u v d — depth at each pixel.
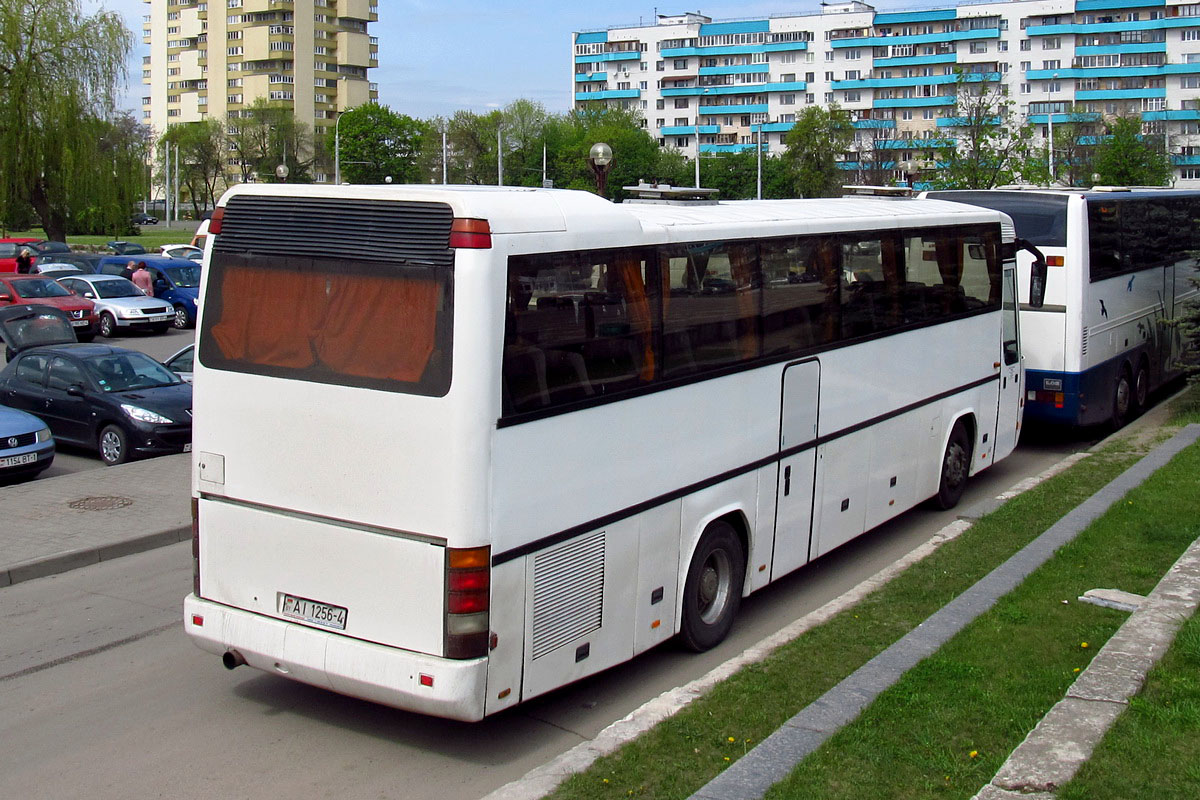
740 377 7.76
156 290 35.09
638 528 6.86
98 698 7.18
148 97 165.38
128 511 11.73
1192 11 102.25
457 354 5.64
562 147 102.81
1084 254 13.87
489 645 5.78
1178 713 5.56
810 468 8.73
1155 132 77.94
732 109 124.19
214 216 6.48
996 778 5.01
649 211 7.52
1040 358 14.13
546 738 6.57
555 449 6.13
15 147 47.16
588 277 6.35
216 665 7.77
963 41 111.06
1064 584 8.13
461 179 104.94
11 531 10.93
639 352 6.77
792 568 8.62
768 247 8.05
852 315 9.21
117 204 50.28
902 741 5.61
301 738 6.58
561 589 6.26
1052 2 107.12
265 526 6.33
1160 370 17.59
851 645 7.36
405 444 5.80
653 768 5.66
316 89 144.88
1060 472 12.41
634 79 129.62
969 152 43.62
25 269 37.12
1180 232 18.11
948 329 10.98
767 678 6.79
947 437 11.13
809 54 119.25
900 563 9.30
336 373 6.01
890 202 11.07
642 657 7.76
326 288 6.07
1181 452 12.43
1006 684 6.30
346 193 6.03
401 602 5.88
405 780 6.05
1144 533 9.33
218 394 6.45
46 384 15.90
